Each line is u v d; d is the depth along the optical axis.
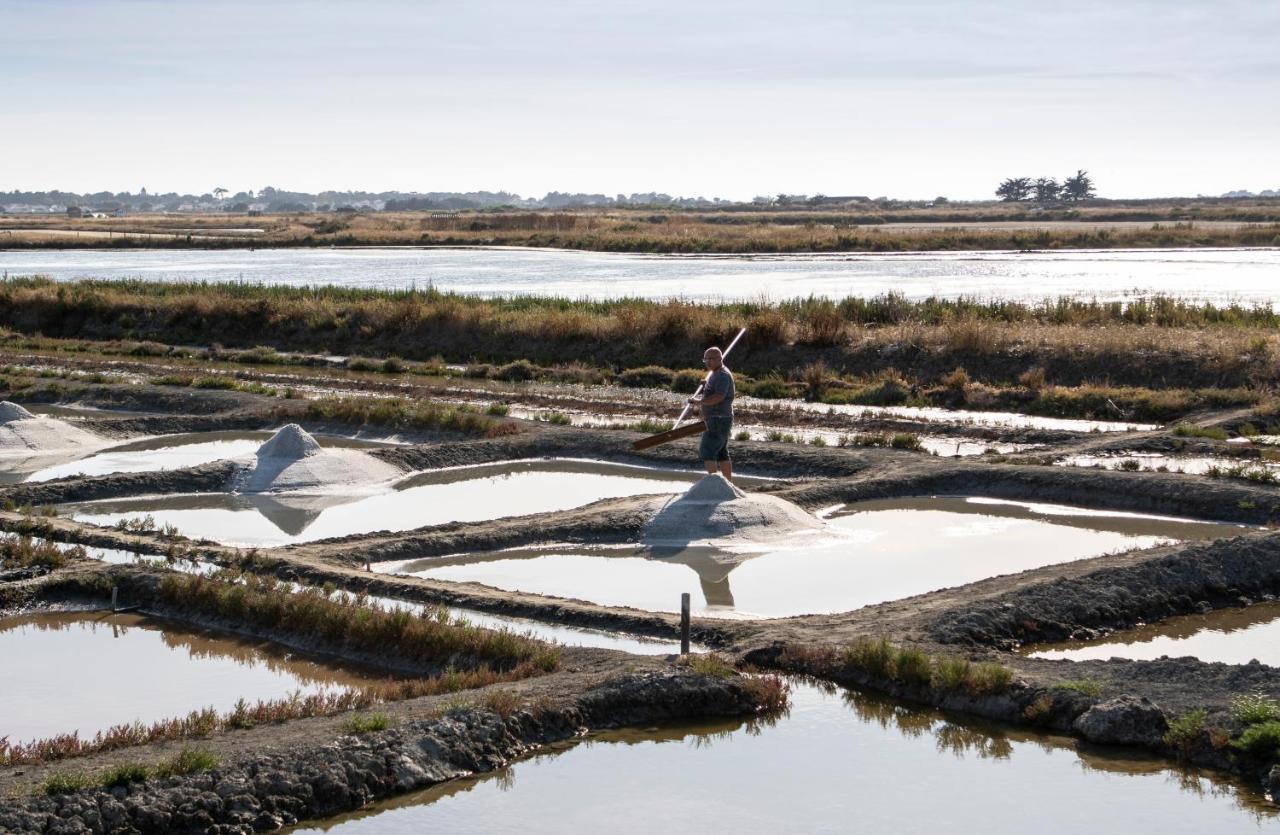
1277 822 8.68
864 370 29.97
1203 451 20.73
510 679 11.13
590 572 14.88
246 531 17.05
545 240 89.19
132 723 10.48
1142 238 82.19
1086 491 18.14
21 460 22.27
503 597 13.48
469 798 9.18
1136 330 29.62
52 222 146.62
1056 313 33.56
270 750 9.26
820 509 17.86
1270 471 18.52
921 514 17.69
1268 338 27.31
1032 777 9.44
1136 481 17.98
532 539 16.14
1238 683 10.39
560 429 23.33
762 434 23.48
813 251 78.88
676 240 83.38
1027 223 118.44
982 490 18.83
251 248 89.81
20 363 35.78
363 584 14.13
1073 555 15.39
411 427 24.33
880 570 14.80
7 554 15.22
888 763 9.71
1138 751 9.82
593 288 51.78
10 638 13.02
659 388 30.45
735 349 32.09
